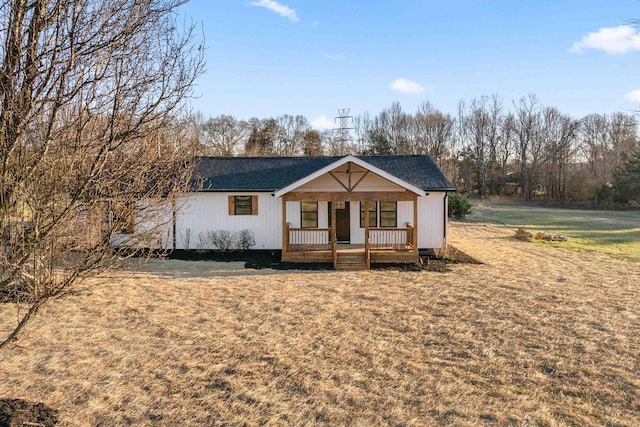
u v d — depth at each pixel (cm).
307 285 1366
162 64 446
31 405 576
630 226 3152
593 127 5809
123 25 419
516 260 1850
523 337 903
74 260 465
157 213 513
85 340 854
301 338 886
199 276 1479
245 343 855
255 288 1317
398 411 598
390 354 806
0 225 405
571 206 5016
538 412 596
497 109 6244
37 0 395
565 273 1583
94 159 418
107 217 470
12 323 928
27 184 412
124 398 626
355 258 1689
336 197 1688
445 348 840
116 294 1208
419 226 1930
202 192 1894
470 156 6288
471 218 3766
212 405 611
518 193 6112
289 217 1939
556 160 5894
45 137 413
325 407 608
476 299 1203
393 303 1157
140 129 448
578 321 1013
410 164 2194
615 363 772
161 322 977
